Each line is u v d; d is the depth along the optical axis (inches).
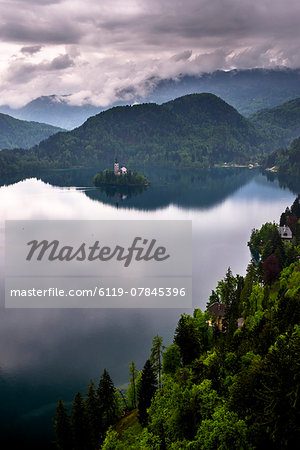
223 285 5846.5
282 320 3774.6
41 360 5231.3
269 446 2226.9
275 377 2196.1
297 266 6043.3
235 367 3307.1
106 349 5428.2
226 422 2342.5
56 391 4667.8
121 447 3078.2
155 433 3006.9
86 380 4827.8
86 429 3545.8
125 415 3973.9
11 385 4783.5
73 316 6407.5
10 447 3909.9
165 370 4190.5
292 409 2062.0
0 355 5354.3
